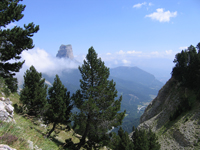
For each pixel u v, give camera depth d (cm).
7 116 728
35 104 2727
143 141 2928
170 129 4912
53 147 962
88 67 2159
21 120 916
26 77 2956
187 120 4650
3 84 3338
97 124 1955
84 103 1869
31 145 666
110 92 2122
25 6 1875
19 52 1914
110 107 2002
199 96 5038
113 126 2050
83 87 2198
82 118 2006
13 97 3594
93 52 2148
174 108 6166
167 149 4184
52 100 2180
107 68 2275
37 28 1920
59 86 2267
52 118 2097
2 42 1736
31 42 1916
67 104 2245
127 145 2709
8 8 1700
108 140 2031
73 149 1812
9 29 1722
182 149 3847
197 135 3875
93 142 2048
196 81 5728
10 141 561
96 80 2194
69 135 3033
